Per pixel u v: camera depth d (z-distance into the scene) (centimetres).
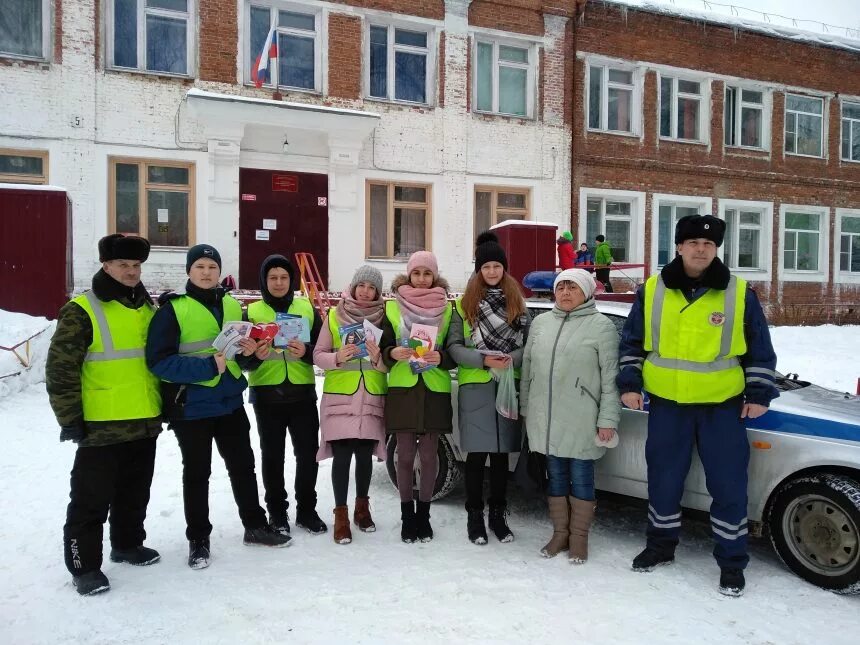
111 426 342
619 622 314
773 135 1741
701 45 1644
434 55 1399
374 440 421
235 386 386
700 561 392
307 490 431
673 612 325
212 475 540
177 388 366
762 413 346
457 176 1411
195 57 1229
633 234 1612
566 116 1502
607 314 466
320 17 1308
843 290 1841
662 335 364
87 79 1161
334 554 392
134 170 1211
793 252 1809
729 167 1691
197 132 1223
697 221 354
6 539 403
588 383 382
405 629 305
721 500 351
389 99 1373
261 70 1182
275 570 368
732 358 356
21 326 862
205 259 379
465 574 364
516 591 345
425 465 415
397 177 1373
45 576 357
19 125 1134
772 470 367
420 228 1419
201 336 372
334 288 1312
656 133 1609
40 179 1165
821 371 1014
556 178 1496
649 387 371
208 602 330
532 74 1484
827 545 350
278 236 1282
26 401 750
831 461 346
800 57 1756
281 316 409
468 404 407
